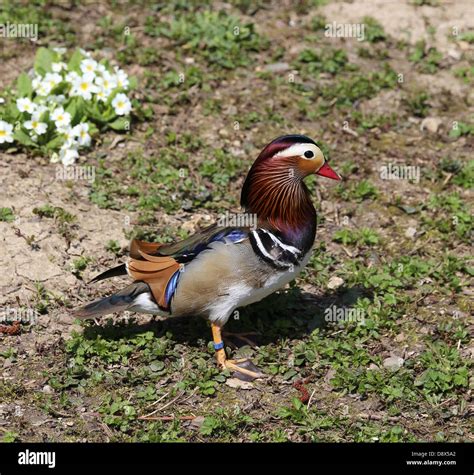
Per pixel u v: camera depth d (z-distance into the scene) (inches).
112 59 633.6
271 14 700.7
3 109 555.5
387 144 583.8
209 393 397.7
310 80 633.6
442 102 620.1
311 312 449.4
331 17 700.7
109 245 477.4
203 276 393.4
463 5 717.3
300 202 403.9
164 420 386.6
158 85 615.8
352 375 406.6
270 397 400.5
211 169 542.3
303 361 416.2
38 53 590.9
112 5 692.7
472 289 470.0
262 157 406.6
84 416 385.1
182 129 582.6
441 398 401.4
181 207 516.7
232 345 426.0
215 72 634.2
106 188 523.8
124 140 565.9
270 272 397.1
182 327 436.1
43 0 685.9
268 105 607.8
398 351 428.1
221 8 699.4
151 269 399.2
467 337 436.5
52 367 408.2
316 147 404.8
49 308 441.4
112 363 411.2
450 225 511.5
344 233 500.4
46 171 530.6
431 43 677.9
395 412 391.5
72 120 556.4
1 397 392.2
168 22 678.5
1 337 423.8
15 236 474.0
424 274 476.4
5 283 451.5
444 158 568.1
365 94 622.2
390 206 531.5
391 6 709.9
